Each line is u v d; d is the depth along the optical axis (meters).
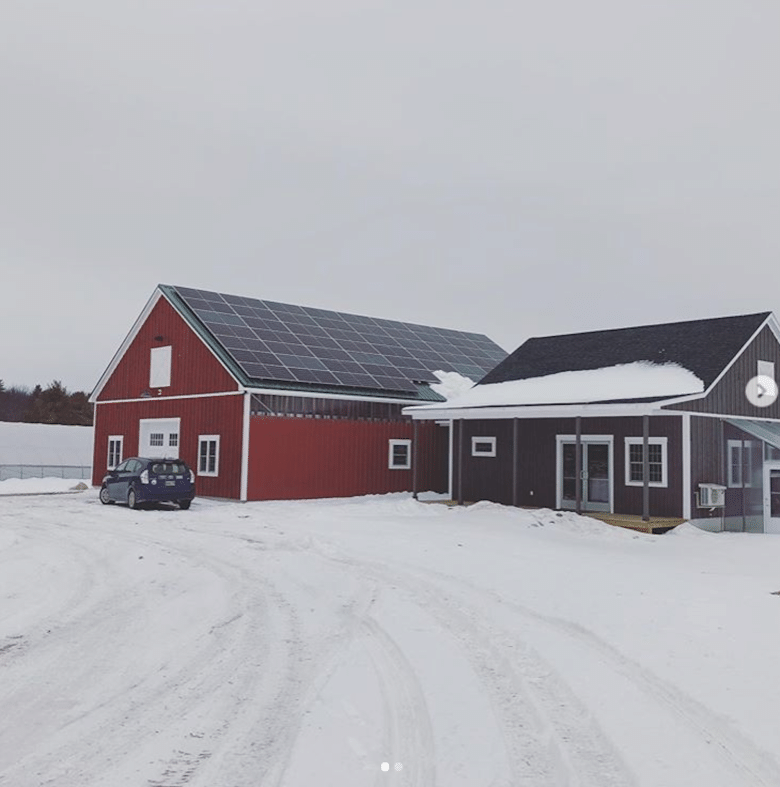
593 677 7.59
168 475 25.67
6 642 9.03
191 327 31.23
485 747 5.91
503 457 27.48
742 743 5.92
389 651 8.66
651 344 27.36
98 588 12.38
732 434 24.22
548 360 29.66
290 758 5.70
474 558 15.51
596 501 24.80
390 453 32.44
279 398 29.23
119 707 6.85
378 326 39.44
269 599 11.57
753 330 25.17
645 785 5.19
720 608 10.77
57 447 56.88
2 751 5.86
